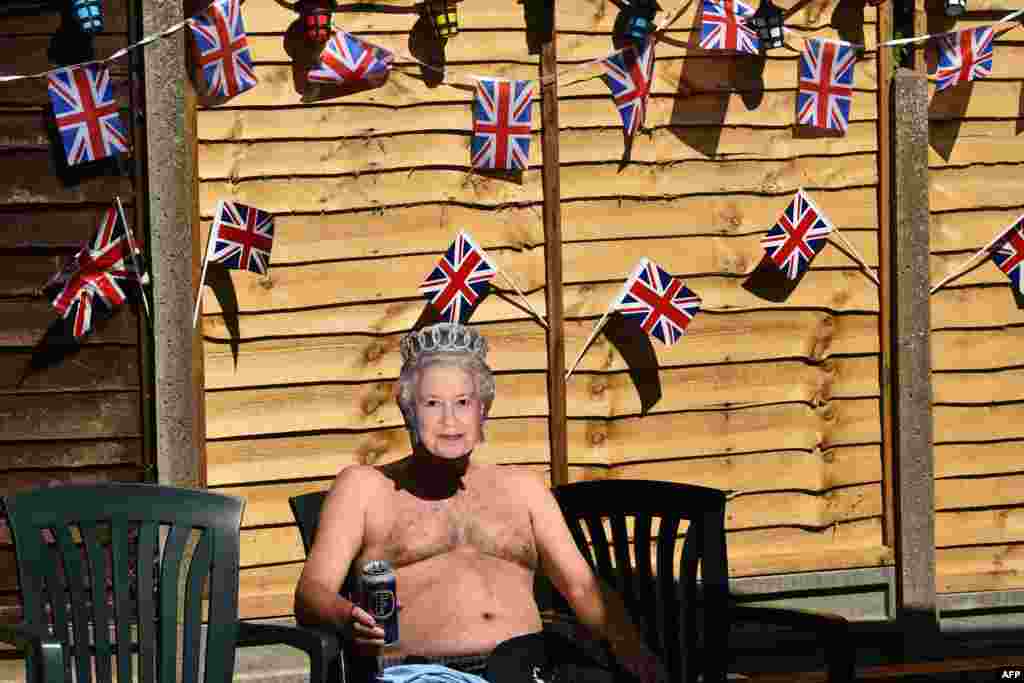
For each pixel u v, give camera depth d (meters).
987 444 9.37
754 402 9.04
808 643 9.02
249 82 8.19
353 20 8.43
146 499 6.14
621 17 8.79
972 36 9.09
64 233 8.12
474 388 5.97
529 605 5.97
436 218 8.56
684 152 8.91
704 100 8.93
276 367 8.36
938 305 9.29
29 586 5.88
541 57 8.62
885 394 9.16
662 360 8.91
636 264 8.85
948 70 9.12
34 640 5.49
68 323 8.13
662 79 8.87
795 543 9.09
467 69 8.59
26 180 8.09
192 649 6.09
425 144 8.54
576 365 8.76
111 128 8.02
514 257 8.67
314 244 8.41
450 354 5.97
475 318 8.62
